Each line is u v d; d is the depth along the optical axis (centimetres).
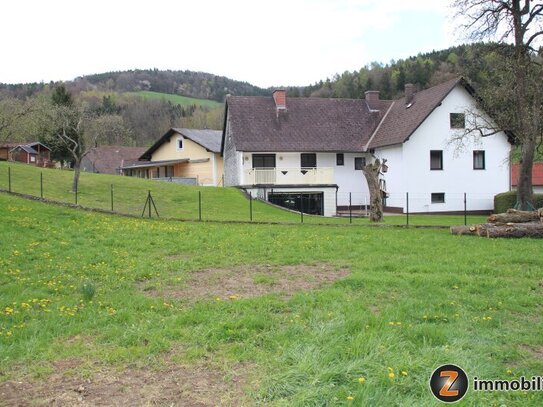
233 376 485
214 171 4075
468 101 3262
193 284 897
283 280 925
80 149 2430
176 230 1556
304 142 3428
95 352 549
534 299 764
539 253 1191
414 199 3200
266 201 2880
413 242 1401
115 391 457
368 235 1549
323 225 1880
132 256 1148
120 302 761
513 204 2939
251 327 627
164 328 620
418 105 3344
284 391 445
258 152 3322
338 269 1027
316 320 648
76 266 1008
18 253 1081
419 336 582
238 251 1229
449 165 3269
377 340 542
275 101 3650
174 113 8081
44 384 474
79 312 706
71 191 2452
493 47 2167
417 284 866
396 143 3170
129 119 7338
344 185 3544
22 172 2753
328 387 443
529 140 2077
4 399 445
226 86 10581
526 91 2086
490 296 789
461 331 604
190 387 463
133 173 5472
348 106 3822
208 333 598
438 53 6594
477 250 1248
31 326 635
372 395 427
